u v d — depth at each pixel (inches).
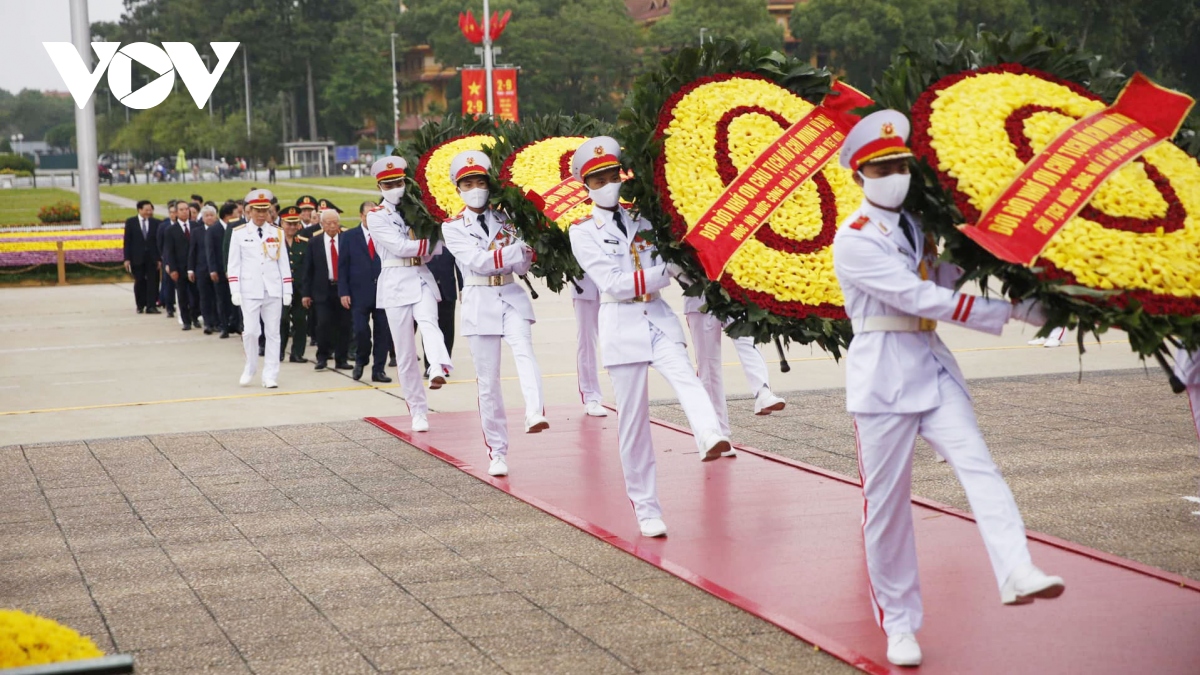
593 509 303.7
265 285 509.4
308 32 3946.9
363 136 4261.8
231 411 460.4
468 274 347.9
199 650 213.9
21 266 1061.8
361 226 530.9
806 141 263.7
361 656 209.3
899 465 200.5
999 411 414.6
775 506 302.0
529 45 3211.1
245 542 281.7
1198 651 199.3
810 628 216.4
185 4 4008.4
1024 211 197.9
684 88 273.3
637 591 240.4
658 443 382.6
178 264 735.1
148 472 355.6
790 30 3105.3
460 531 287.6
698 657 204.7
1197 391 234.2
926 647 205.5
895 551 201.9
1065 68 227.5
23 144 7003.0
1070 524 277.9
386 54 4033.0
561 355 588.4
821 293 251.4
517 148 373.4
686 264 259.8
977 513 189.6
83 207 1160.8
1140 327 189.3
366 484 337.4
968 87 217.9
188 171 4047.7
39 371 570.6
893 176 196.5
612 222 278.7
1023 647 203.8
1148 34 2544.3
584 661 204.4
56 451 386.6
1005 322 194.7
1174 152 215.0
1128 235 197.3
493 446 343.6
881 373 200.4
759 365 353.7
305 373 560.4
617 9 3388.3
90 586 251.4
